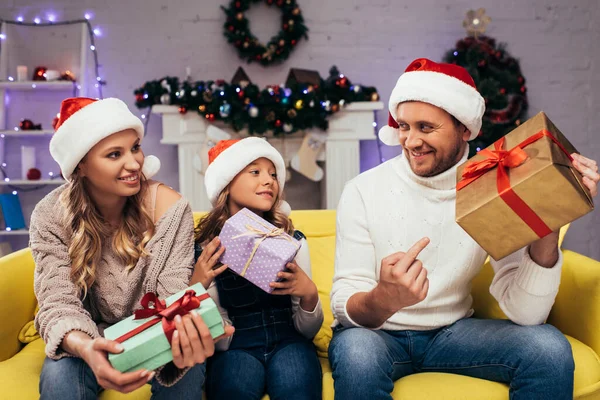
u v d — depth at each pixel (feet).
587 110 12.61
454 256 4.70
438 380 4.32
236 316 4.88
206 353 3.58
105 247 4.64
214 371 4.48
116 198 4.62
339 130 11.27
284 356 4.53
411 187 4.80
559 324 5.17
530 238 3.67
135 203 4.73
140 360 3.49
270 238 4.47
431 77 4.50
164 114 11.05
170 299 3.99
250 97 10.52
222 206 5.28
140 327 3.66
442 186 4.72
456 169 4.58
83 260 4.40
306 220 6.62
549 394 3.94
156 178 12.21
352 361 3.95
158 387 4.02
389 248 4.77
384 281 3.96
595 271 4.81
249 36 11.84
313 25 12.28
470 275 4.75
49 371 3.90
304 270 5.06
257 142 5.32
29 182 11.12
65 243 4.51
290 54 12.26
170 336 3.51
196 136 11.10
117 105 4.46
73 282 4.36
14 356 4.99
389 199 4.85
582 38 12.55
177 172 12.21
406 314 4.66
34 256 4.43
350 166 11.32
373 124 11.28
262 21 12.19
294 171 12.30
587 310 4.80
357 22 12.34
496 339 4.29
